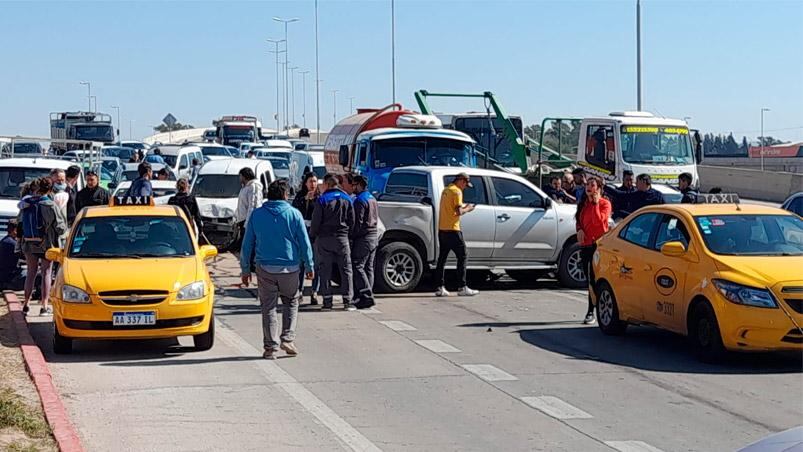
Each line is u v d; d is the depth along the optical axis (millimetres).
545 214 18047
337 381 10562
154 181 27047
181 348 12422
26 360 11023
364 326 14102
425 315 15109
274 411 9258
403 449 8047
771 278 10891
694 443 8266
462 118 31656
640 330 13891
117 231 12867
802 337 10719
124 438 8297
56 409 8820
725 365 11352
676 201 22766
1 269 16469
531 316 15102
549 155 31922
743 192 50469
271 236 11633
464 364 11508
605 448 8109
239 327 14000
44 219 14367
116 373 10898
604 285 13500
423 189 17781
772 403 9648
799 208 17359
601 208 14273
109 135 57406
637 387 10344
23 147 44094
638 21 39281
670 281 11961
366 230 15586
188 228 13125
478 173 17938
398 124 24406
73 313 11508
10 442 7734
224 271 20438
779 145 82750
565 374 10977
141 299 11578
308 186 17078
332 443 8211
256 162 26406
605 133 27844
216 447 8055
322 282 15570
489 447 8125
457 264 17203
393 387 10312
